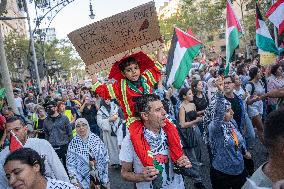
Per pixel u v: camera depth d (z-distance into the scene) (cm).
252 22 4300
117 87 393
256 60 1775
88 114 1064
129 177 340
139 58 403
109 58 407
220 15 4625
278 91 520
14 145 383
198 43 776
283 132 189
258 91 813
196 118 646
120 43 408
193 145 635
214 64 2388
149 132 342
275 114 195
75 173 533
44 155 390
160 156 342
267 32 946
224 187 479
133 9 398
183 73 765
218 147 473
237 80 777
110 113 841
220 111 458
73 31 396
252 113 671
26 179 267
